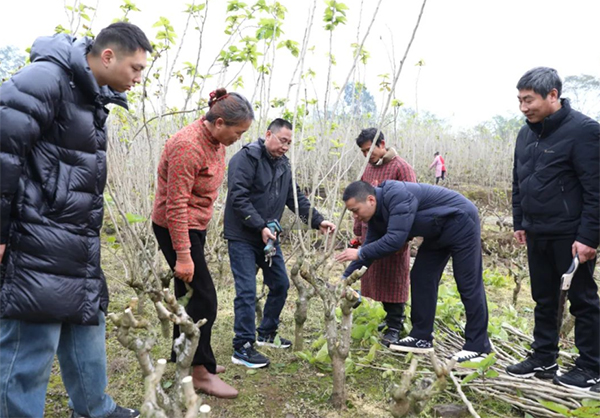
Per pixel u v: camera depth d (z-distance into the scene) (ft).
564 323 11.44
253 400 8.07
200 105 11.37
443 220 9.26
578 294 8.14
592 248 7.75
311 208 9.10
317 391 8.50
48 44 5.42
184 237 7.15
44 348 5.63
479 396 8.41
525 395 8.23
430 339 10.05
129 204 11.32
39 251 5.31
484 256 21.12
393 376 8.95
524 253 19.74
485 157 49.06
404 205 8.99
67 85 5.35
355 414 7.79
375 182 11.26
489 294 15.87
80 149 5.56
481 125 63.87
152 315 11.80
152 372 5.16
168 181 7.05
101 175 5.93
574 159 7.77
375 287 10.92
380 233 9.95
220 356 9.82
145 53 5.76
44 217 5.36
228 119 6.99
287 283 10.03
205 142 7.22
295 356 9.88
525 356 10.05
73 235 5.58
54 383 8.30
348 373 9.22
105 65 5.57
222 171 7.94
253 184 9.29
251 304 9.29
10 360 5.49
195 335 5.63
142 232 11.50
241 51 10.77
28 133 4.91
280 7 9.44
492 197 36.88
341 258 9.42
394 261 10.61
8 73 10.65
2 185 4.82
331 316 7.77
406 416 6.63
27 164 5.27
